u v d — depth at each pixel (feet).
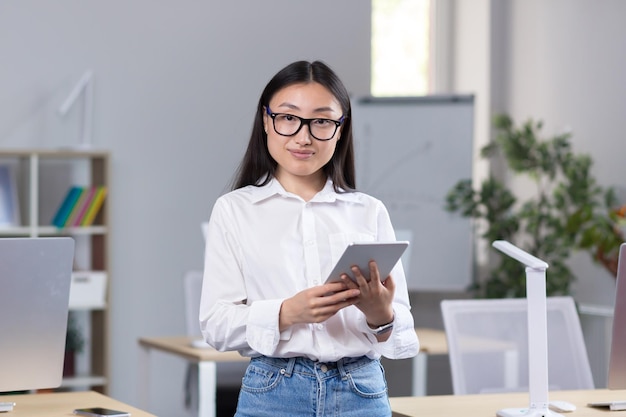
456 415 8.34
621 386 8.51
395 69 21.58
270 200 7.36
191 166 19.07
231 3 19.35
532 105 20.13
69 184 18.24
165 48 18.89
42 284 7.79
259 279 7.14
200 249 19.13
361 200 7.54
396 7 21.62
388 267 6.68
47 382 8.02
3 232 16.98
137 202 18.69
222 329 7.01
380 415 7.11
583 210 16.89
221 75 19.27
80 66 18.26
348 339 7.00
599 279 18.20
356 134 19.39
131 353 18.63
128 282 18.61
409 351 7.22
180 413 19.06
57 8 18.12
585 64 18.66
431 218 19.34
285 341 6.92
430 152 19.39
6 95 17.78
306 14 19.90
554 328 10.98
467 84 21.40
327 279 6.68
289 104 7.02
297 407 6.92
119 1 18.57
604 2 18.19
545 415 8.13
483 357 10.73
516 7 20.59
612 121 17.98
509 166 18.72
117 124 18.56
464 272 19.29
